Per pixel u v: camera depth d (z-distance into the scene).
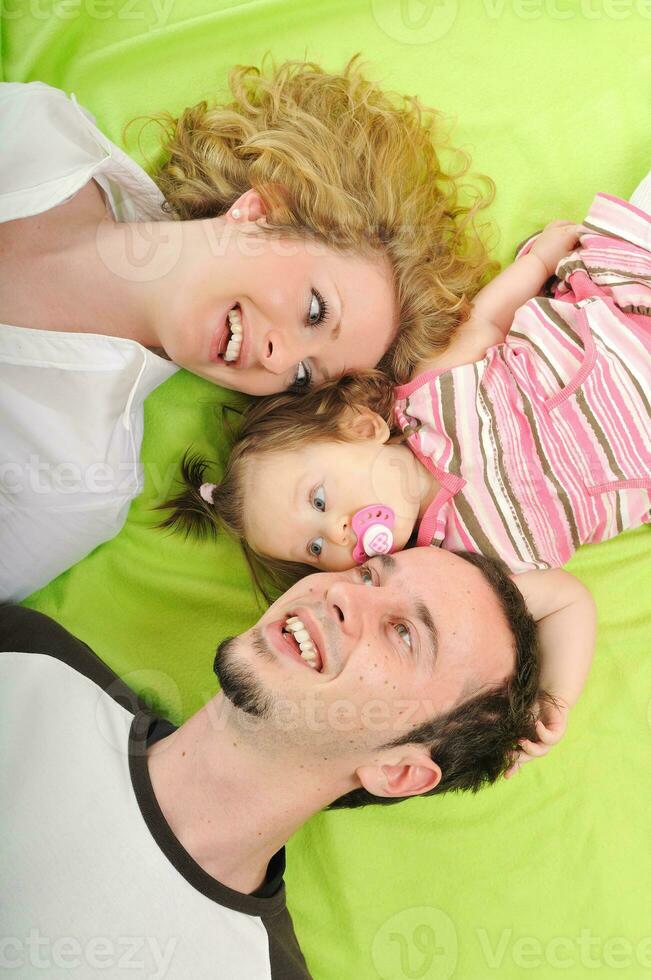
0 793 1.06
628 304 1.30
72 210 1.26
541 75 1.44
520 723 1.15
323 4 1.41
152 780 1.10
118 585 1.36
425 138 1.41
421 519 1.29
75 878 1.02
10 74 1.34
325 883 1.29
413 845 1.31
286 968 1.09
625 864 1.30
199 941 1.03
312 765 1.07
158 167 1.38
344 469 1.24
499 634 1.12
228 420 1.40
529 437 1.27
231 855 1.08
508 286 1.41
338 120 1.36
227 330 1.24
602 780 1.33
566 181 1.45
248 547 1.34
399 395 1.34
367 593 1.10
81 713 1.12
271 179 1.28
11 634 1.19
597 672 1.36
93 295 1.25
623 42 1.45
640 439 1.26
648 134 1.45
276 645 1.08
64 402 1.24
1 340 1.19
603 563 1.39
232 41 1.40
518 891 1.29
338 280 1.25
